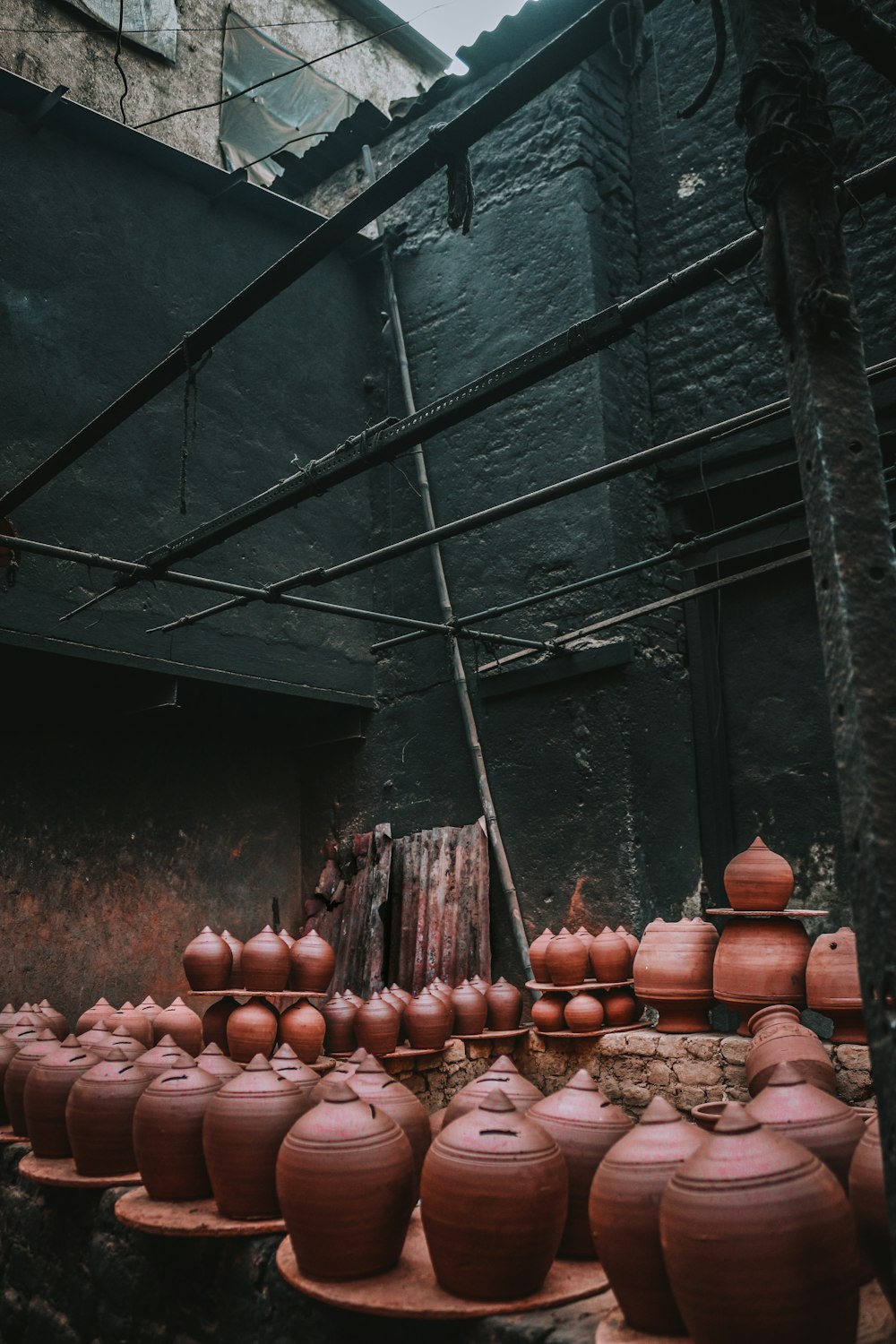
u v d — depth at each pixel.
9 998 5.77
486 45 6.87
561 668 6.04
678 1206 1.78
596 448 6.12
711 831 6.06
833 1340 1.71
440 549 6.84
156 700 6.11
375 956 6.50
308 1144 2.32
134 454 6.08
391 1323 2.20
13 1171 3.64
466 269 7.04
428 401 7.12
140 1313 2.84
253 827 7.11
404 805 6.85
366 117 8.06
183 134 11.17
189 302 6.55
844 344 1.76
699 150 6.54
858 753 1.57
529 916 6.02
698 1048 4.53
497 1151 2.16
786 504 6.07
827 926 5.62
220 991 4.73
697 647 6.28
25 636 5.42
